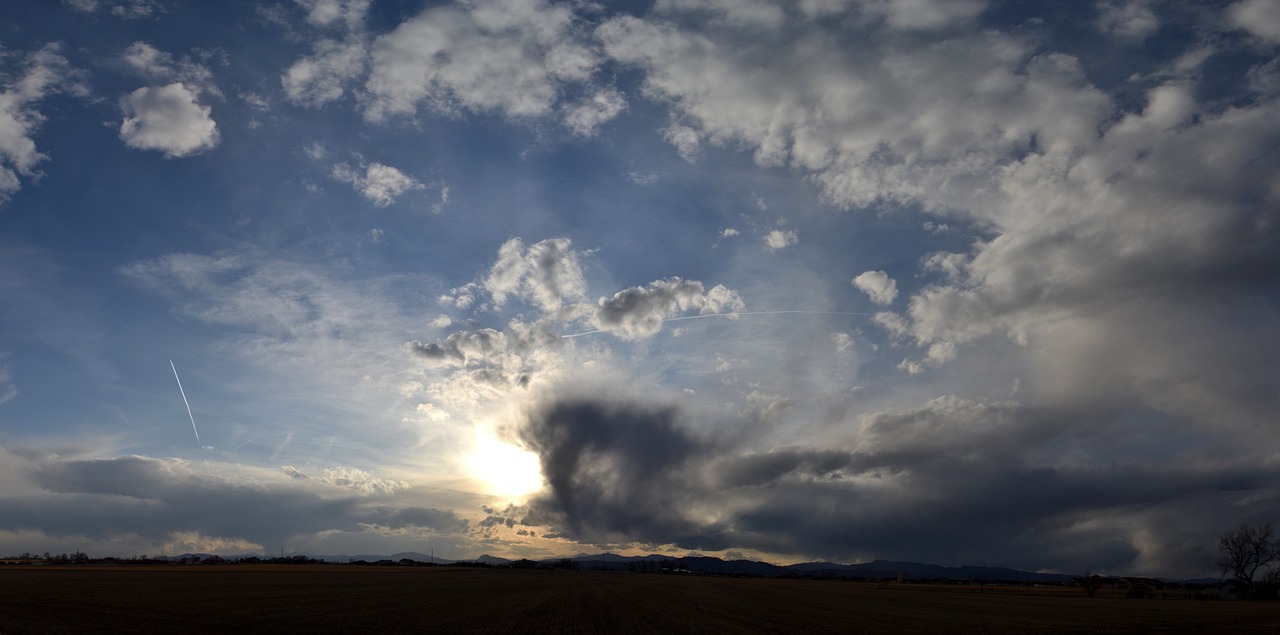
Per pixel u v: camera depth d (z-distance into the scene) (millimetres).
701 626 47562
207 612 48688
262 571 157125
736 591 111438
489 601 70062
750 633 43188
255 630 38688
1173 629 52281
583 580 149750
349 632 38938
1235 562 130875
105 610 48125
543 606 64562
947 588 169875
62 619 41688
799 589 132375
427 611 55375
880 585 187250
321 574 146125
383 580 119938
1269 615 69125
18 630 36094
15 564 182250
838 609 70375
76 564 196500
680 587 120500
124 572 128750
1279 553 127562
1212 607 87000
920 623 54594
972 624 54438
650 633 42219
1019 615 66125
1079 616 65688
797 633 43875
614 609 62656
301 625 42000
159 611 48531
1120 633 48875
